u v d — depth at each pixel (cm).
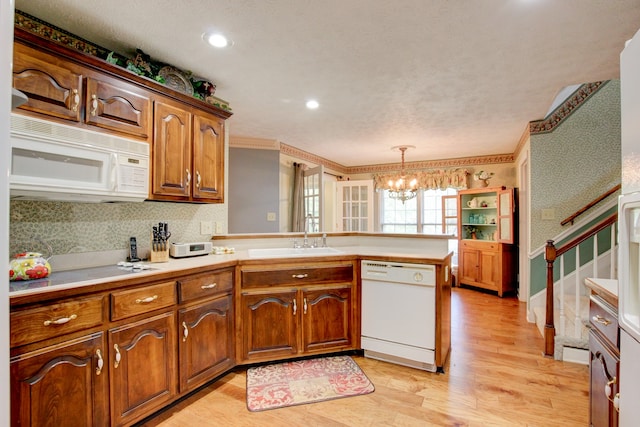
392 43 195
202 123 233
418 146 476
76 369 140
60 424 134
